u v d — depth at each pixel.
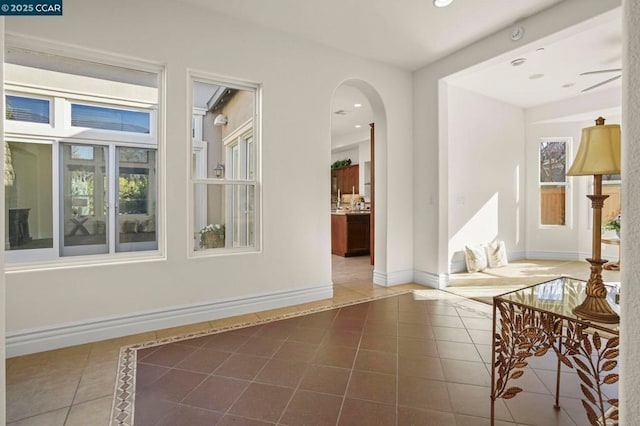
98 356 2.29
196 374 2.07
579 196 5.76
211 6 2.84
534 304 1.55
